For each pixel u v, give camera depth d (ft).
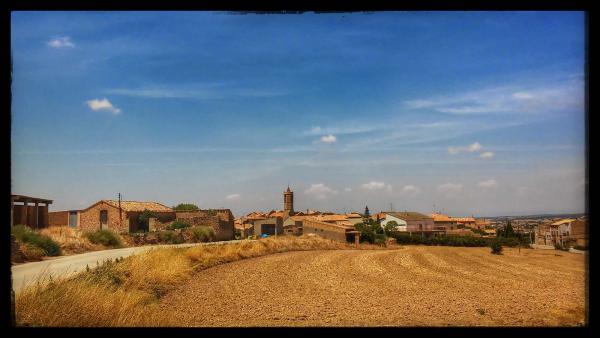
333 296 81.35
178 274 81.46
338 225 277.03
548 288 99.60
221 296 71.72
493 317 58.29
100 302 37.19
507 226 328.49
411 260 168.96
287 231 296.71
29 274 56.90
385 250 234.58
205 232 200.44
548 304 72.54
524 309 66.44
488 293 90.58
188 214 233.14
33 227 142.20
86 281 43.09
